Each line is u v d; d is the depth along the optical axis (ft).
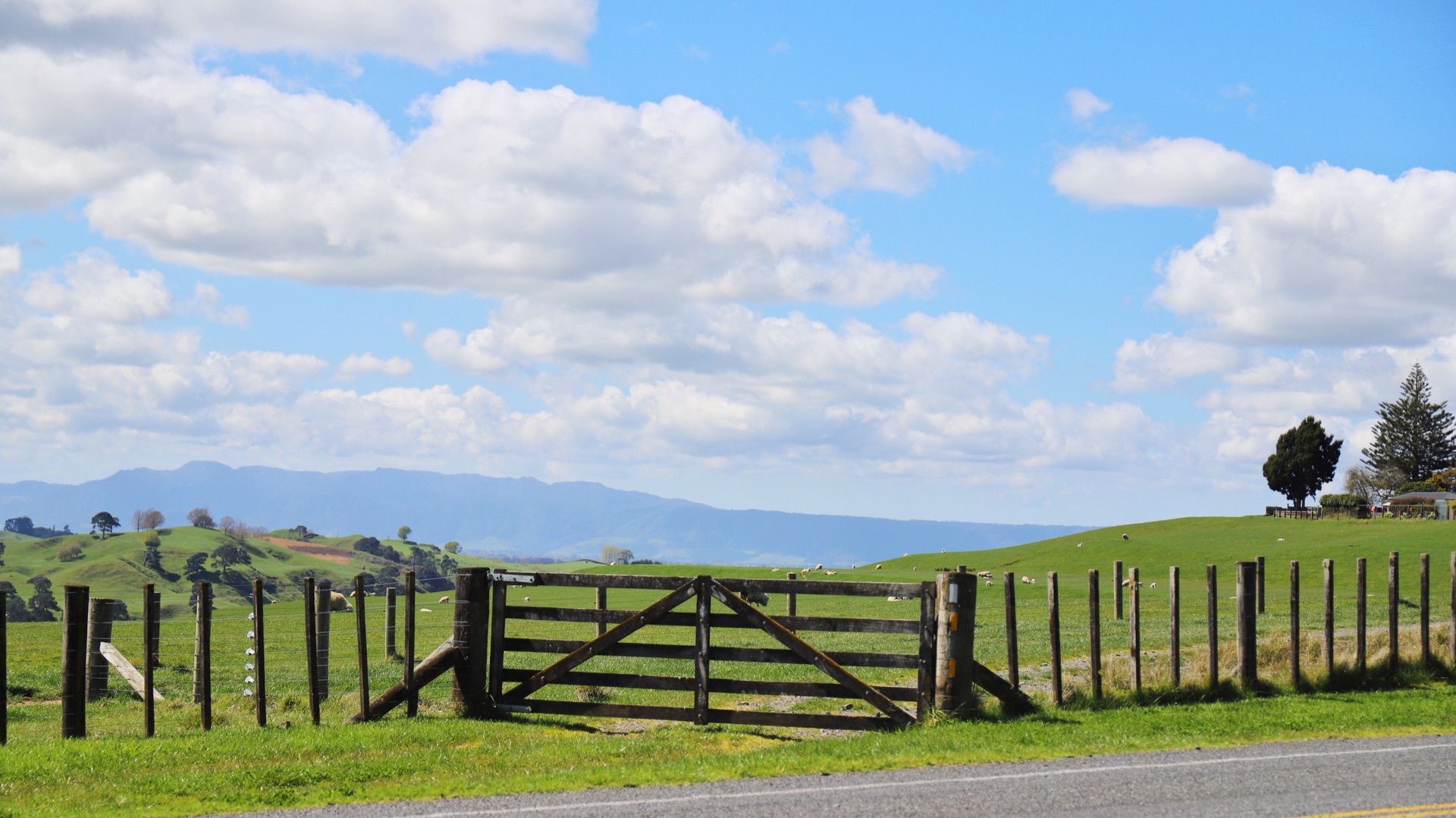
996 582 205.05
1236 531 331.98
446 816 32.17
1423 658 62.13
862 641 95.14
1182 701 54.44
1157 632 93.91
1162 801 33.06
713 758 41.65
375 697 59.36
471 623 54.08
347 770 39.01
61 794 36.19
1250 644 57.47
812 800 33.58
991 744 42.65
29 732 51.93
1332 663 59.21
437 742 45.47
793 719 50.42
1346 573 206.59
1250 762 38.96
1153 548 279.49
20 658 86.12
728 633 102.73
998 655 79.61
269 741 44.52
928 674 50.16
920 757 40.45
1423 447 525.75
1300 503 460.96
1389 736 44.47
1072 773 37.27
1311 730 45.57
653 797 34.47
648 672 75.66
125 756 41.57
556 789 36.04
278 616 138.10
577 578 53.57
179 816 33.12
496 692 54.03
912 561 337.11
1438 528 274.16
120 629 119.14
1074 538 372.17
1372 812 31.53
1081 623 108.99
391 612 85.46
